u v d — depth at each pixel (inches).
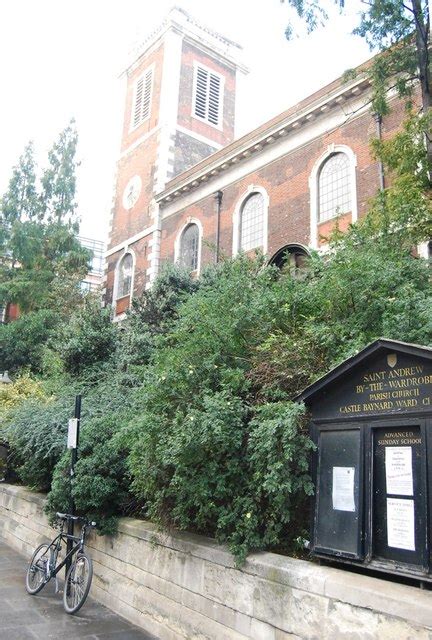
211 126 1117.1
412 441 149.2
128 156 1117.1
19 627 223.1
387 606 134.2
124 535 257.9
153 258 954.7
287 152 754.8
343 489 163.2
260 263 325.4
